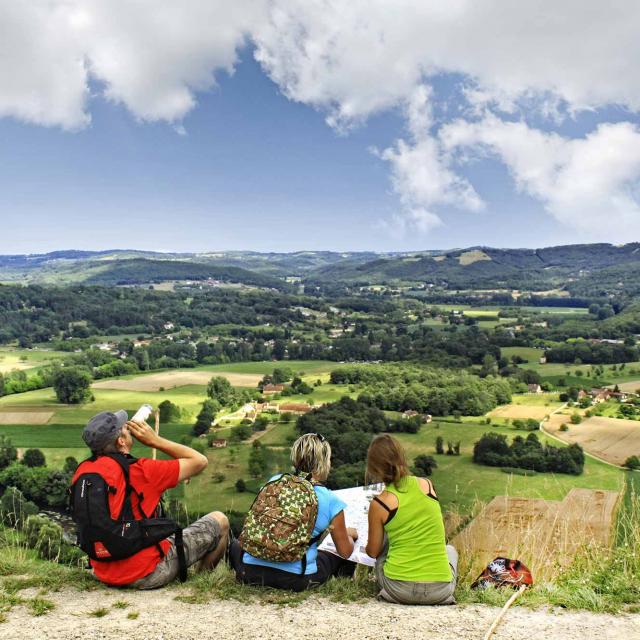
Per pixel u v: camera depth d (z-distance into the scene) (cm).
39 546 575
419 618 400
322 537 454
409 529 431
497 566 476
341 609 414
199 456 441
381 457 441
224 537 492
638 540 500
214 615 397
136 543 412
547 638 368
